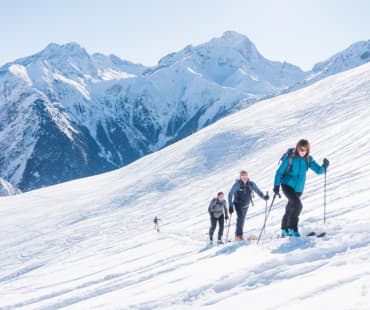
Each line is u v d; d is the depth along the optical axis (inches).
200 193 1534.2
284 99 2891.2
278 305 130.2
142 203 1696.6
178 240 694.5
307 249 198.8
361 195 455.8
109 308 207.2
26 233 1697.8
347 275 140.6
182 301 178.4
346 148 1143.0
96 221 1605.6
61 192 2546.8
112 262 619.5
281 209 675.4
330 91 2491.4
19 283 677.9
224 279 187.2
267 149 1813.5
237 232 401.4
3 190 6727.4
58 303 332.5
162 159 2474.2
